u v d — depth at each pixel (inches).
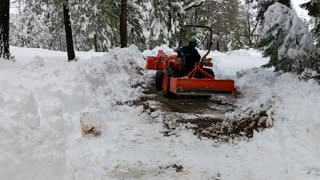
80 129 225.1
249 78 407.5
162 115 291.1
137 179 177.0
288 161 191.5
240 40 1684.3
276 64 411.2
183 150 215.8
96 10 890.1
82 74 324.2
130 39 1012.5
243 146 221.0
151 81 446.9
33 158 171.3
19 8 1523.1
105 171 183.5
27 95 203.9
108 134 232.4
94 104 271.6
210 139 235.8
